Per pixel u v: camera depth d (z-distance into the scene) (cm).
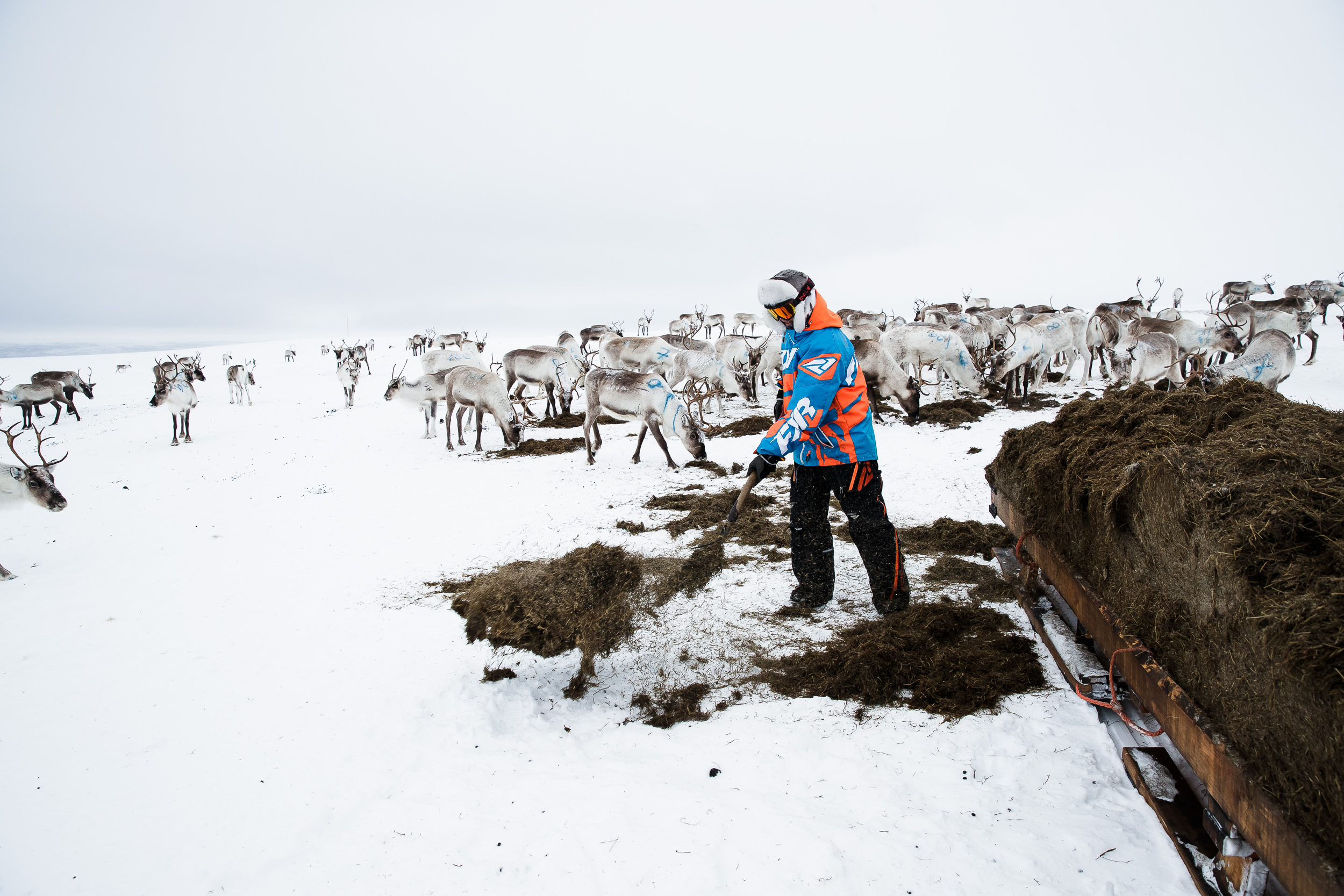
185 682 368
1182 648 194
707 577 436
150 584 549
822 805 231
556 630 328
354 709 323
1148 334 1064
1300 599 147
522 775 264
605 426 1230
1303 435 202
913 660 323
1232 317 1708
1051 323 1396
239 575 559
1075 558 280
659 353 1408
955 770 246
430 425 1248
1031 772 242
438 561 563
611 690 332
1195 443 241
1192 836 194
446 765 276
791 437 347
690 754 271
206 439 1438
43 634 454
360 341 5988
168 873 222
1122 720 246
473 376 1034
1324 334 2241
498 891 202
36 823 251
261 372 3488
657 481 786
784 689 317
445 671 358
